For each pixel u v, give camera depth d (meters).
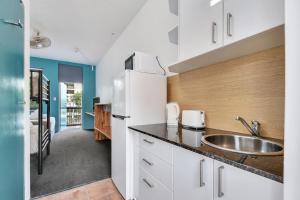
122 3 2.74
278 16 0.87
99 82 6.24
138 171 1.67
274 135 1.16
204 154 0.90
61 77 6.33
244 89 1.34
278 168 0.67
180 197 1.10
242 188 0.73
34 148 3.06
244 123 1.28
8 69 1.14
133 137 1.79
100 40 4.26
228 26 1.10
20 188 1.48
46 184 2.09
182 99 1.98
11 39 1.21
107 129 4.01
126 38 3.55
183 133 1.41
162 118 2.02
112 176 2.19
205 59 1.45
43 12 2.97
